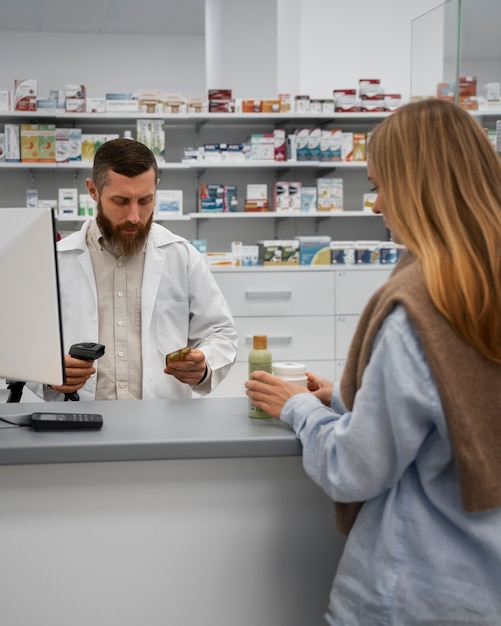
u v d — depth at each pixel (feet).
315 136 17.38
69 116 16.57
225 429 4.81
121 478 4.73
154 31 30.66
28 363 4.96
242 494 4.84
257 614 4.94
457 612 3.77
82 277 7.14
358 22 18.47
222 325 7.48
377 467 3.73
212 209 17.37
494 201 3.82
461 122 3.91
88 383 7.01
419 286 3.70
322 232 19.06
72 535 4.73
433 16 12.30
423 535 3.82
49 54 30.58
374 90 17.58
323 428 4.17
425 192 3.85
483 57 10.09
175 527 4.80
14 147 16.56
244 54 19.45
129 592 4.80
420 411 3.60
